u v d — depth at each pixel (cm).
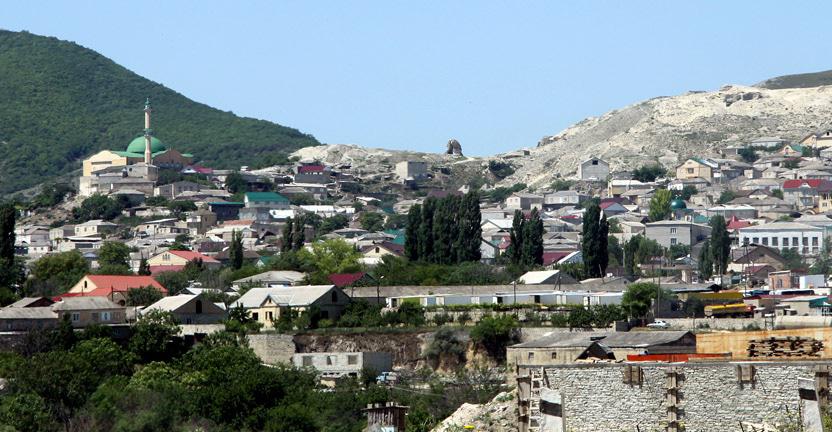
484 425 10456
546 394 8044
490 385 19388
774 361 7912
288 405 19750
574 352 18412
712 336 9400
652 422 7925
